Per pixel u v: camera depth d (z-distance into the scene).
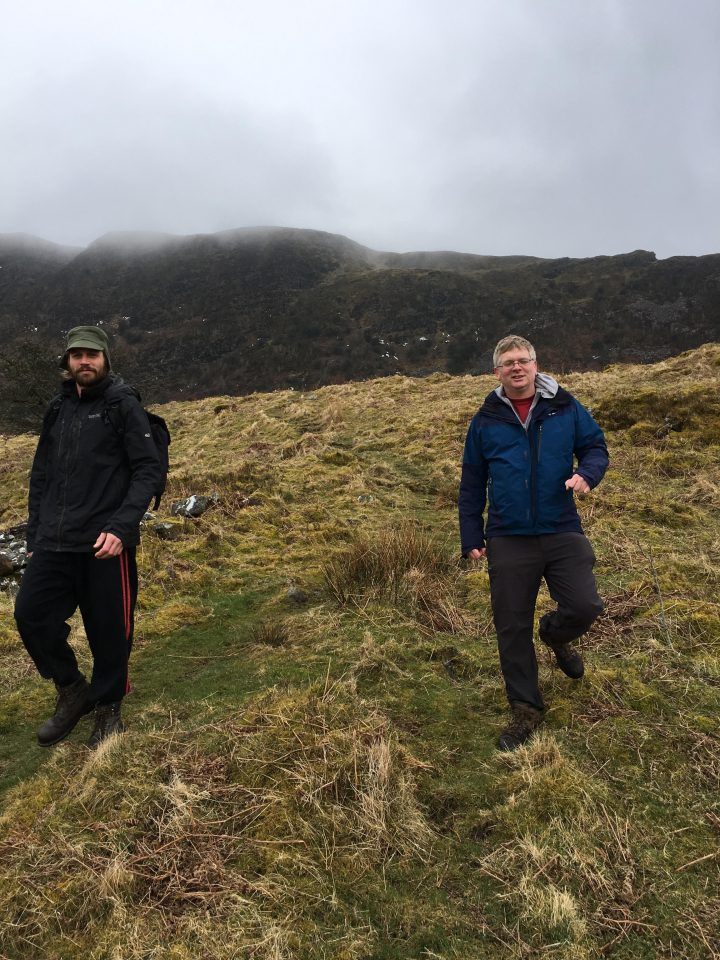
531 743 2.63
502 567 2.73
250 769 2.47
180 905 1.93
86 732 2.99
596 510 5.91
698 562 4.51
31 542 2.84
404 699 3.11
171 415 14.86
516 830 2.20
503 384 2.77
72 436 2.79
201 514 6.54
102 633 2.82
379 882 2.02
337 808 2.26
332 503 7.05
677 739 2.67
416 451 8.87
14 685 3.56
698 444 7.32
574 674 3.02
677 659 3.27
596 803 2.30
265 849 2.12
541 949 1.78
